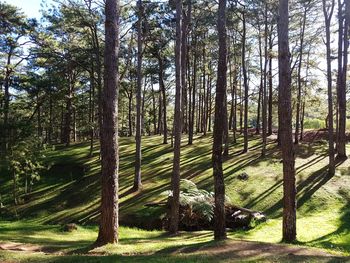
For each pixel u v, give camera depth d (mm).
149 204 22047
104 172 13734
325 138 35812
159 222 20281
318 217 19453
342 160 27062
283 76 13930
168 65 41156
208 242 12430
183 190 21547
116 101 13727
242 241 12219
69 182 31609
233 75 43500
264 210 21312
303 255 10172
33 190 31078
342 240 15133
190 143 37281
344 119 27391
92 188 28438
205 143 37188
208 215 18969
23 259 10602
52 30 32281
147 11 30312
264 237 16141
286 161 13945
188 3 28172
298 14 30781
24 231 18422
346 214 19250
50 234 17797
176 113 18531
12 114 37469
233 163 28875
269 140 36094
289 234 13922
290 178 13922
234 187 24266
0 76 38375
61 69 35719
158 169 29828
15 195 28984
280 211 20922
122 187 26844
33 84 37094
